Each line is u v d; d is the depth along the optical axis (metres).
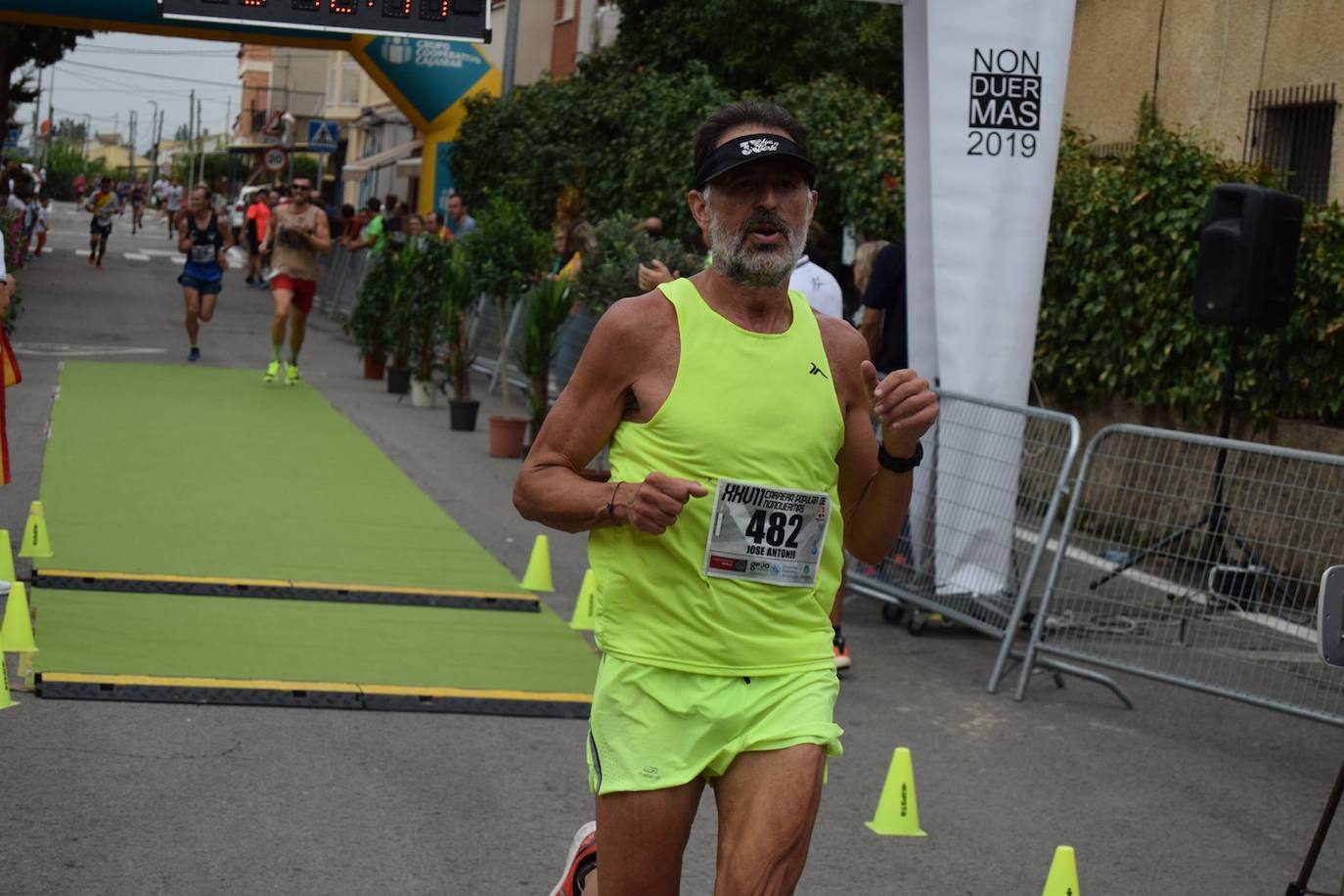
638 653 3.40
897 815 5.61
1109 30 16.03
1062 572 7.99
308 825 5.18
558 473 3.45
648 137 17.97
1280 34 13.52
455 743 6.12
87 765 5.55
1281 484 7.33
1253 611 7.29
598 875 3.51
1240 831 5.86
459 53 26.20
